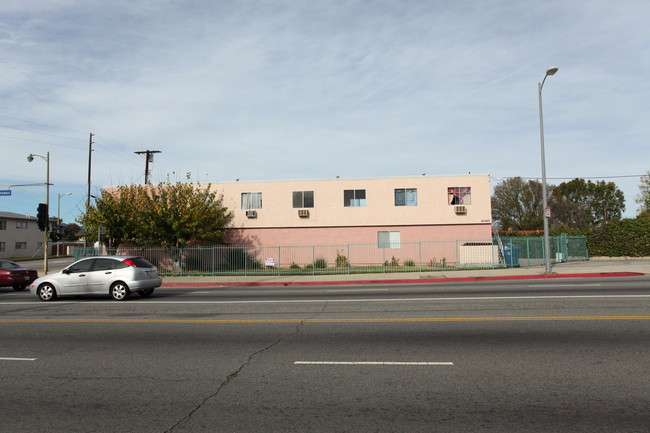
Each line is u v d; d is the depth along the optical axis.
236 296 15.59
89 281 14.93
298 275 25.73
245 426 4.53
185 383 5.89
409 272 25.34
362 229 32.81
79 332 9.38
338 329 9.02
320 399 5.21
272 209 33.53
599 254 33.44
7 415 4.93
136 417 4.82
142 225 29.22
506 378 5.78
